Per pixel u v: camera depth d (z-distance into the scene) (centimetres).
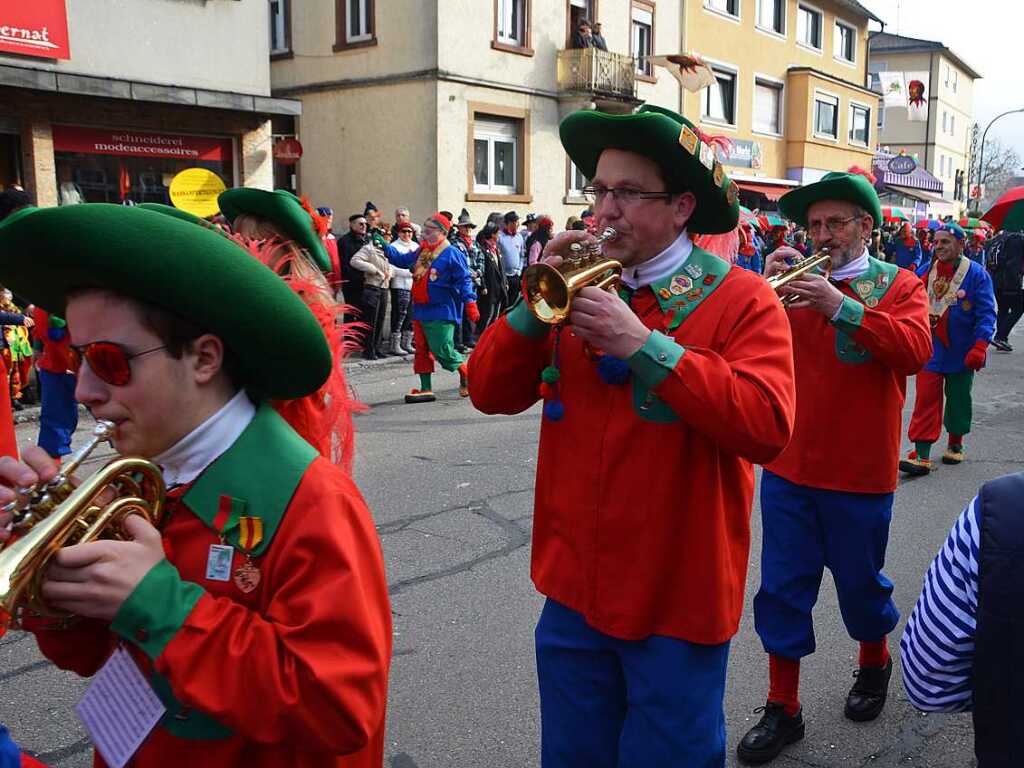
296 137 1947
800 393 325
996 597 131
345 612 136
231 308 139
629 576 209
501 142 1884
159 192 1292
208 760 144
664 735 208
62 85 1118
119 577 127
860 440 317
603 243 216
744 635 411
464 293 889
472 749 320
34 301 154
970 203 4944
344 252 1146
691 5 2345
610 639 215
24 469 134
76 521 128
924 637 147
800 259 338
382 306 1151
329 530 140
